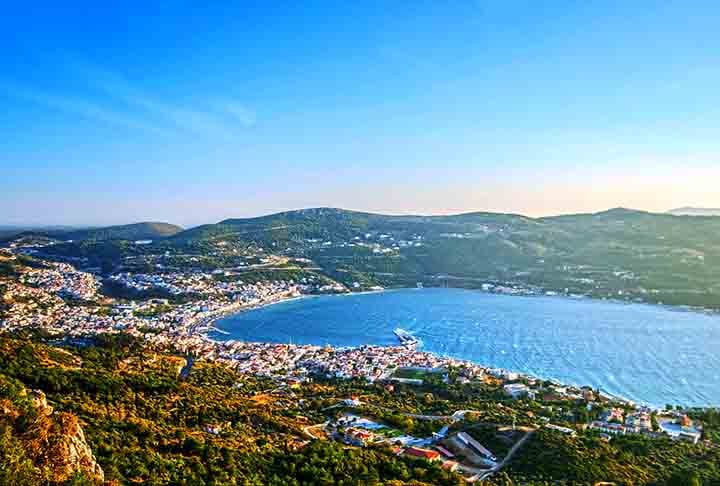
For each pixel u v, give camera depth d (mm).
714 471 124500
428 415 175000
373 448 129625
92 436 95812
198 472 90000
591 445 132375
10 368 142500
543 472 119938
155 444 103125
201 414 141000
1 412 74062
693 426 169375
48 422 73062
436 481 107375
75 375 148000
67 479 64562
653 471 122812
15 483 59188
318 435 144125
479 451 133250
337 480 96312
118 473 79875
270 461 103062
